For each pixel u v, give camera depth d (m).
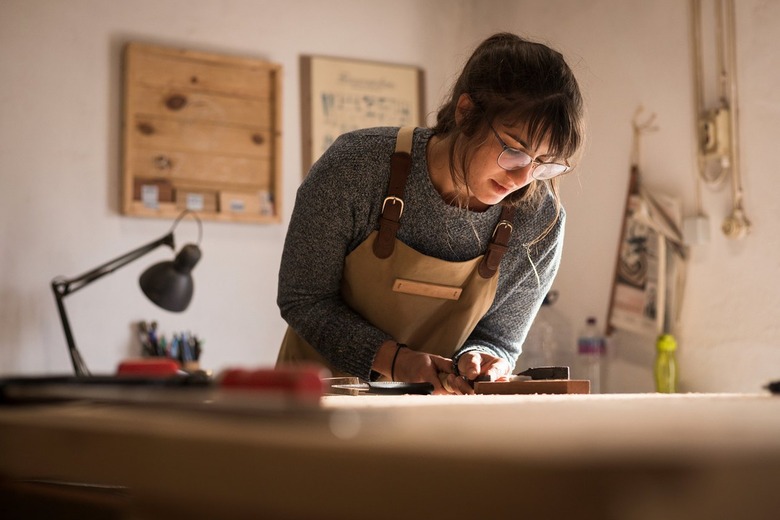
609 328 3.25
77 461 0.42
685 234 2.93
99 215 3.42
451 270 1.67
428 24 4.06
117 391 0.58
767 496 0.22
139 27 3.54
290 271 1.69
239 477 0.32
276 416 0.39
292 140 3.76
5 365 3.24
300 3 3.83
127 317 3.43
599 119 3.40
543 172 1.45
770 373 2.65
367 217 1.63
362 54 3.92
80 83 3.43
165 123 3.54
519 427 0.35
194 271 3.55
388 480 0.26
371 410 0.53
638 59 3.22
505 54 1.43
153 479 0.37
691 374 2.94
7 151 3.31
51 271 3.34
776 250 2.66
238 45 3.71
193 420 0.40
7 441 0.48
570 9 3.58
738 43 2.82
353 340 1.60
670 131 3.07
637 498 0.19
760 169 2.72
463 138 1.46
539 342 3.50
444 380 1.51
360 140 1.62
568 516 0.20
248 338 3.61
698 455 0.21
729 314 2.81
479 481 0.23
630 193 3.19
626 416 0.44
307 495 0.29
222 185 3.61
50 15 3.41
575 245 3.49
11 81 3.34
